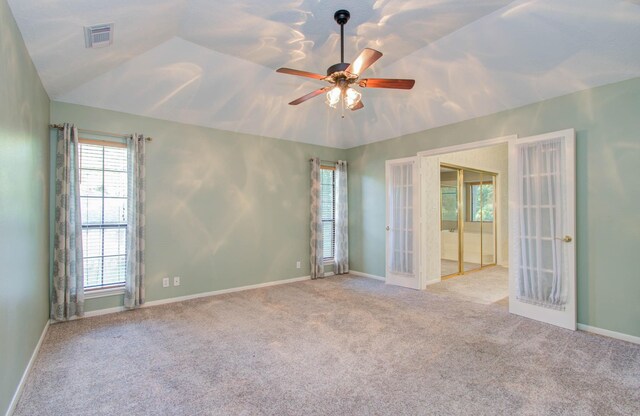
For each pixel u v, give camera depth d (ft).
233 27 9.60
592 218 10.48
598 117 10.36
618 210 10.00
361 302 13.84
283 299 14.26
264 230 16.76
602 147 10.29
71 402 6.72
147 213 13.19
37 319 9.03
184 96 12.88
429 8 8.77
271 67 12.43
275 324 11.19
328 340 9.86
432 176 17.90
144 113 13.04
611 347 9.32
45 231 10.29
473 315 12.14
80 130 11.75
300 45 10.68
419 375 7.79
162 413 6.38
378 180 18.39
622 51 9.07
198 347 9.36
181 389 7.21
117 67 10.86
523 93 11.67
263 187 16.74
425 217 16.97
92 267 12.17
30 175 8.16
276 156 17.25
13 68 6.51
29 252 8.04
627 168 9.84
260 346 9.43
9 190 6.24
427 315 12.15
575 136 10.78
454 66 11.66
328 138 18.78
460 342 9.70
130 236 12.51
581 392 7.06
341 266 19.57
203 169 14.70
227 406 6.59
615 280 10.03
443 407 6.54
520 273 12.05
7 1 6.02
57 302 11.08
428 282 17.40
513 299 12.27
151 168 13.32
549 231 11.21
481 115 13.44
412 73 12.56
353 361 8.52
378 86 8.96
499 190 23.52
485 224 23.04
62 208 11.10
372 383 7.45
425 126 15.55
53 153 11.23
